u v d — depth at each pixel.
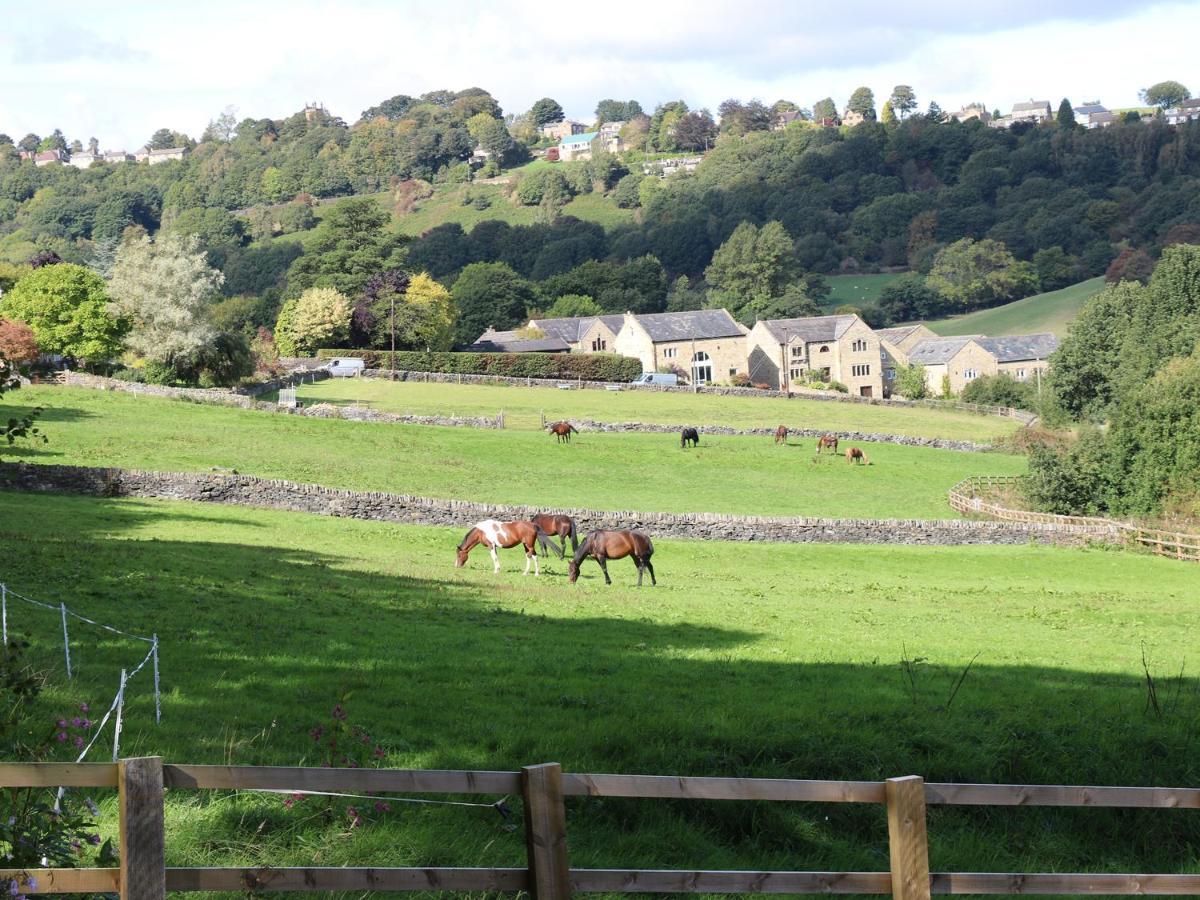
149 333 108.50
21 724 14.80
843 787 9.75
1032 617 38.66
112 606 26.69
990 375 177.88
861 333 174.25
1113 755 18.38
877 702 21.09
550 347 172.62
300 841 12.81
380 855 12.64
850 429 110.44
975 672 26.03
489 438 87.88
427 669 22.81
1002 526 63.62
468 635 28.16
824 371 173.00
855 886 9.91
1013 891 10.40
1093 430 81.94
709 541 59.25
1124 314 127.25
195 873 8.30
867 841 15.38
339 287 179.75
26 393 81.31
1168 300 124.81
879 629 34.03
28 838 8.62
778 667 25.42
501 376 130.88
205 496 54.41
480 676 22.41
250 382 115.06
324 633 26.45
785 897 12.99
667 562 51.50
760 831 15.08
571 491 72.31
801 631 32.53
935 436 111.00
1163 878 10.90
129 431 72.00
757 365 172.38
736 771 16.69
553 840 8.90
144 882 7.91
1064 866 15.56
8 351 88.94
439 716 18.50
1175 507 73.38
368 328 157.12
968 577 51.78
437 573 41.31
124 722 16.12
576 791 9.00
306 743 16.25
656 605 37.22
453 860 12.80
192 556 37.19
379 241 186.12
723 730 17.81
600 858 13.59
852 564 54.31
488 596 36.28
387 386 121.00
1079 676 26.31
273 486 55.50
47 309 106.00
